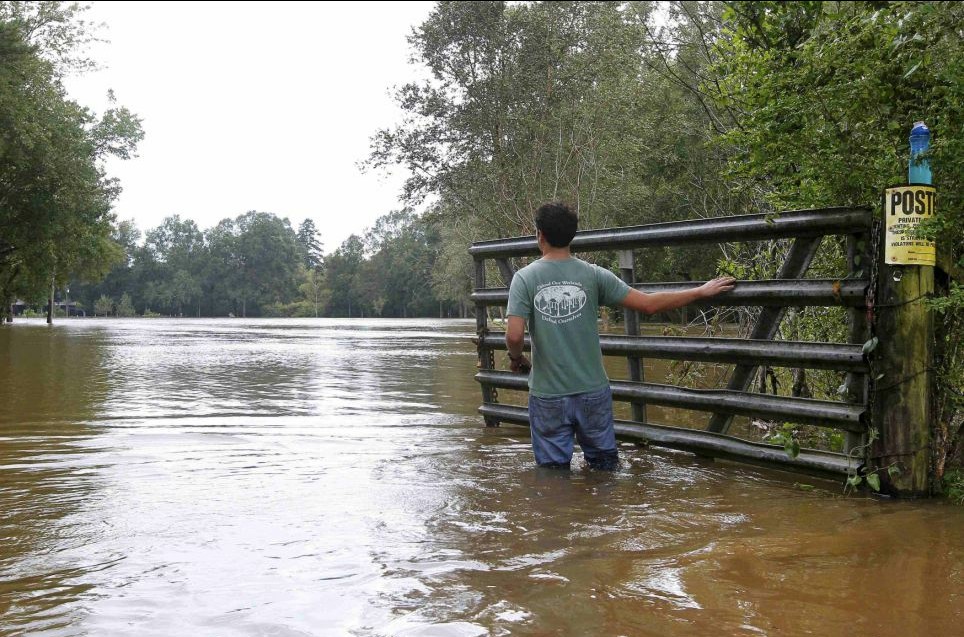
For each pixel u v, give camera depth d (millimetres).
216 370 12250
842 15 3541
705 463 4371
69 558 2617
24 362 14023
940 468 3482
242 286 158250
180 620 2072
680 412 6484
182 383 9898
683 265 19609
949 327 3523
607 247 4902
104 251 46188
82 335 30031
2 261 37969
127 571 2479
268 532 2924
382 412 6977
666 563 2500
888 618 2043
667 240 4523
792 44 3779
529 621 2041
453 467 4250
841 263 4484
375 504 3373
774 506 3305
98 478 3961
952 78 3207
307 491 3635
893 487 3457
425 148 19953
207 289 159375
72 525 3043
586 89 19703
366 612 2113
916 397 3400
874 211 3502
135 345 21469
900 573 2385
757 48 3930
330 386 9555
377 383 10000
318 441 5238
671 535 2848
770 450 4020
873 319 3484
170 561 2576
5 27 27078
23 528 2996
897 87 3445
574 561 2539
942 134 3348
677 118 18484
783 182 4293
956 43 3408
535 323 4199
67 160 32719
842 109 3541
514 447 4977
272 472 4109
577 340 4164
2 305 48062
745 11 3781
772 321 4125
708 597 2197
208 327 47375
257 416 6637
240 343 23156
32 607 2172
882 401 3480
